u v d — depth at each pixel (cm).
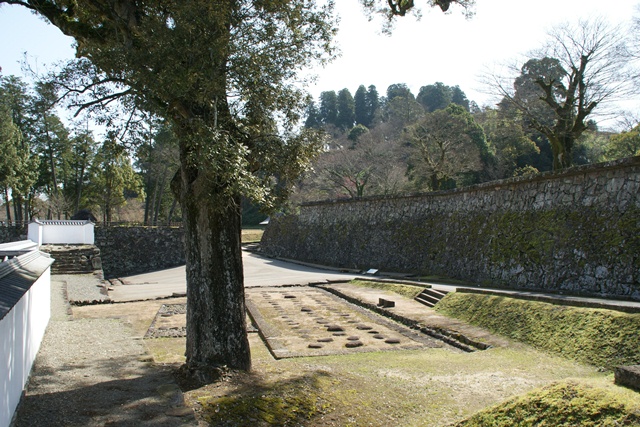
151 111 733
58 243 3122
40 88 786
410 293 1859
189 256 805
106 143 838
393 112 6469
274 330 1338
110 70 708
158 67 687
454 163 3466
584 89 2194
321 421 636
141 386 732
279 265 3391
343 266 3117
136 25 755
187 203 788
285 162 875
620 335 858
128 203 5744
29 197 4141
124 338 1146
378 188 4100
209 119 763
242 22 761
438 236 2364
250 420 622
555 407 470
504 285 1753
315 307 1734
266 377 794
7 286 647
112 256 3447
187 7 670
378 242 2873
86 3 787
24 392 704
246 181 701
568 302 1073
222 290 794
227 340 796
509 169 3762
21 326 706
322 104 7275
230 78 762
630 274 1242
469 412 654
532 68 2455
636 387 462
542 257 1594
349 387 761
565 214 1548
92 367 864
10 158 3128
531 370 849
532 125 2400
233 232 810
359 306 1750
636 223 1272
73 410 624
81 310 1681
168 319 1502
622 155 2858
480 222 2039
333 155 4106
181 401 661
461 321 1328
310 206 3847
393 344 1173
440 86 6975
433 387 773
